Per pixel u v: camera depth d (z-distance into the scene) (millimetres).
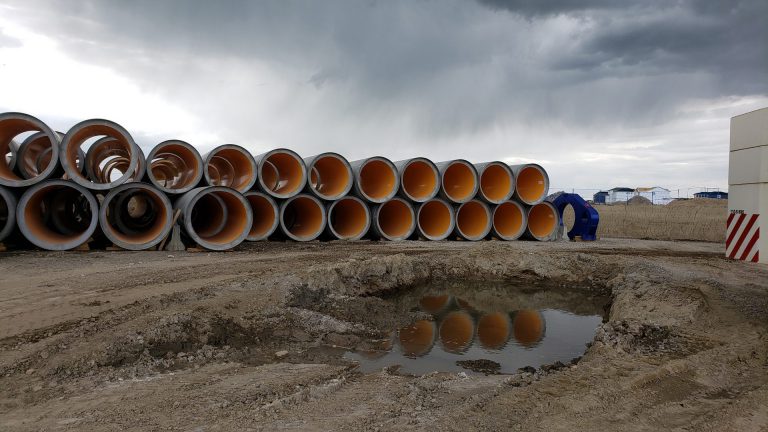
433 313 9328
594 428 3727
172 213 13922
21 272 9961
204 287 8484
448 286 11836
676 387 4613
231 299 7891
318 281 9469
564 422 3840
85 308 7180
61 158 12727
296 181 17578
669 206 35844
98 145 15766
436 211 19609
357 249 15141
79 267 10688
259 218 17922
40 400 4352
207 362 5758
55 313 6906
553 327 8508
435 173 18797
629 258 13266
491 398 4477
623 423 3811
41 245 12602
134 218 15352
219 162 19250
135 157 13469
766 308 7633
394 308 9102
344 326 7613
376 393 4719
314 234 17281
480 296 10883
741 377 4887
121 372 5137
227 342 6469
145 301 7469
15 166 14227
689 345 6078
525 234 20031
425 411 4203
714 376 4887
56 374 4973
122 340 5773
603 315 9375
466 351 7102
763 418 3822
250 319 7223
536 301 10477
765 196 12672
